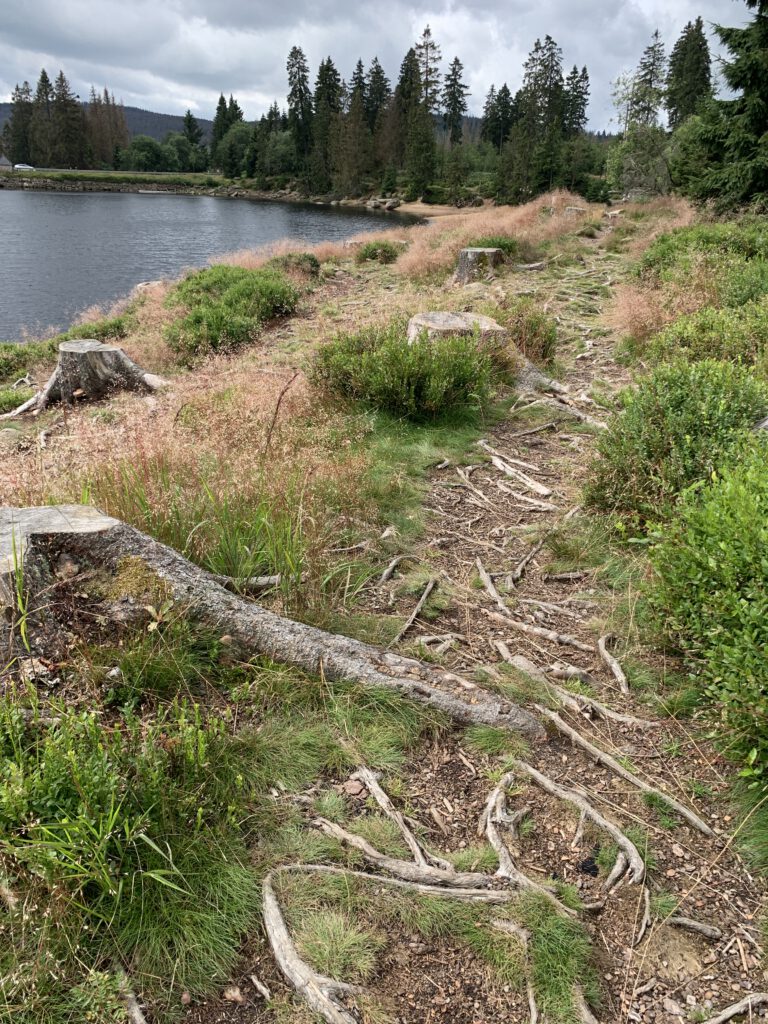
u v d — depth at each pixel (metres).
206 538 3.70
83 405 8.43
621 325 10.55
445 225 26.16
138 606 2.84
